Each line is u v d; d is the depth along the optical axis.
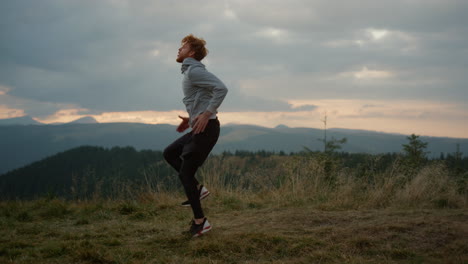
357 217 3.54
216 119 3.04
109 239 3.05
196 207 3.06
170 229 3.43
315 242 2.75
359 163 6.39
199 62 3.09
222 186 6.04
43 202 5.25
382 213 3.70
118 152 92.88
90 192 5.53
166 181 5.72
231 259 2.55
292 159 6.49
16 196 5.68
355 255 2.54
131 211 4.62
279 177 6.23
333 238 2.86
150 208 4.75
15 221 4.12
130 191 5.58
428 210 3.88
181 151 3.30
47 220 4.23
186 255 2.65
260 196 5.75
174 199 5.41
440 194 5.40
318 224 3.37
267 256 2.60
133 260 2.52
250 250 2.68
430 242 2.73
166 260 2.51
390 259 2.44
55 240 3.10
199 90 3.03
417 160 6.34
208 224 3.08
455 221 3.24
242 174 6.18
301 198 5.46
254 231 3.12
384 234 2.89
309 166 6.35
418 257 2.47
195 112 3.04
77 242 2.89
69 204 5.24
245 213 4.17
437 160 6.28
